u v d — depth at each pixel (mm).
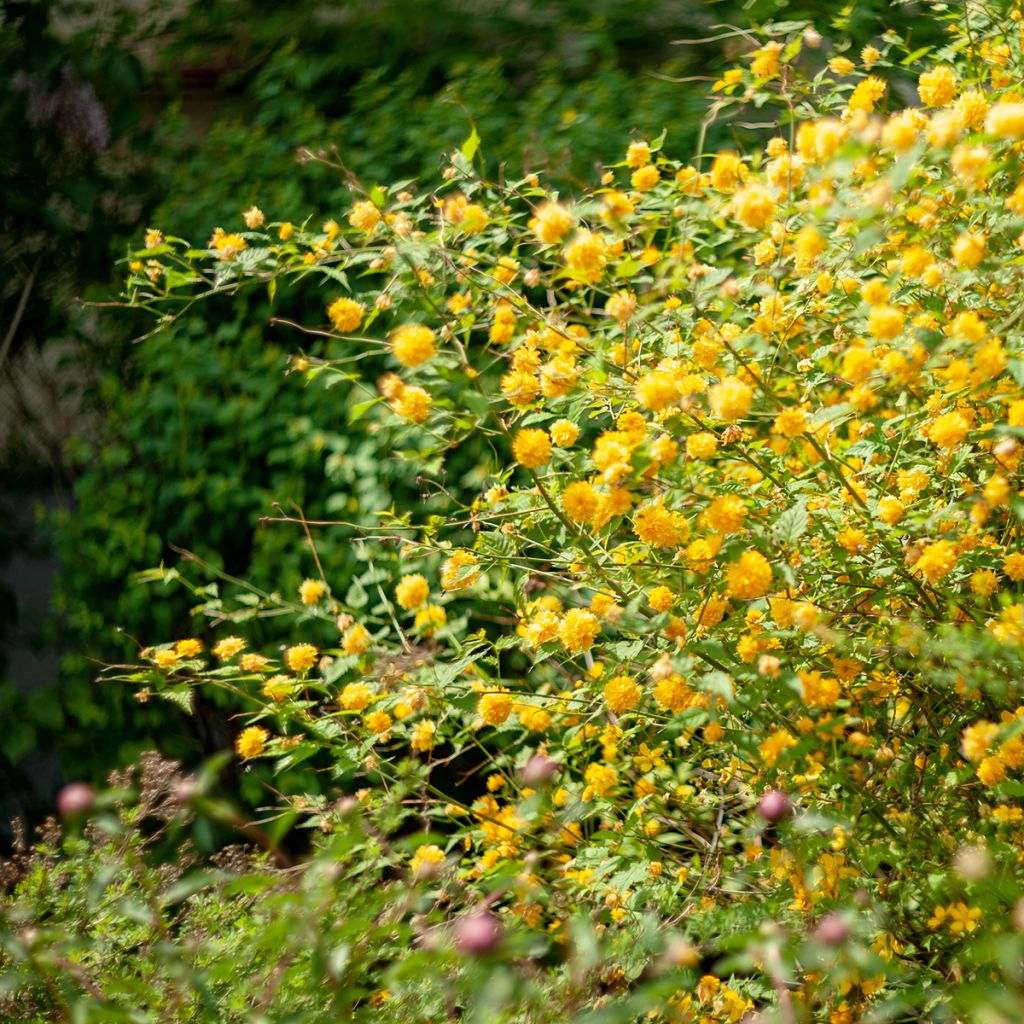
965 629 1924
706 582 2025
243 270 2471
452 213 2213
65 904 1979
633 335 2326
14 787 3424
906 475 2117
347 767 2268
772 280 2268
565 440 2215
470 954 1416
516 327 2385
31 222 4246
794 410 1906
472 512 2525
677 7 4840
